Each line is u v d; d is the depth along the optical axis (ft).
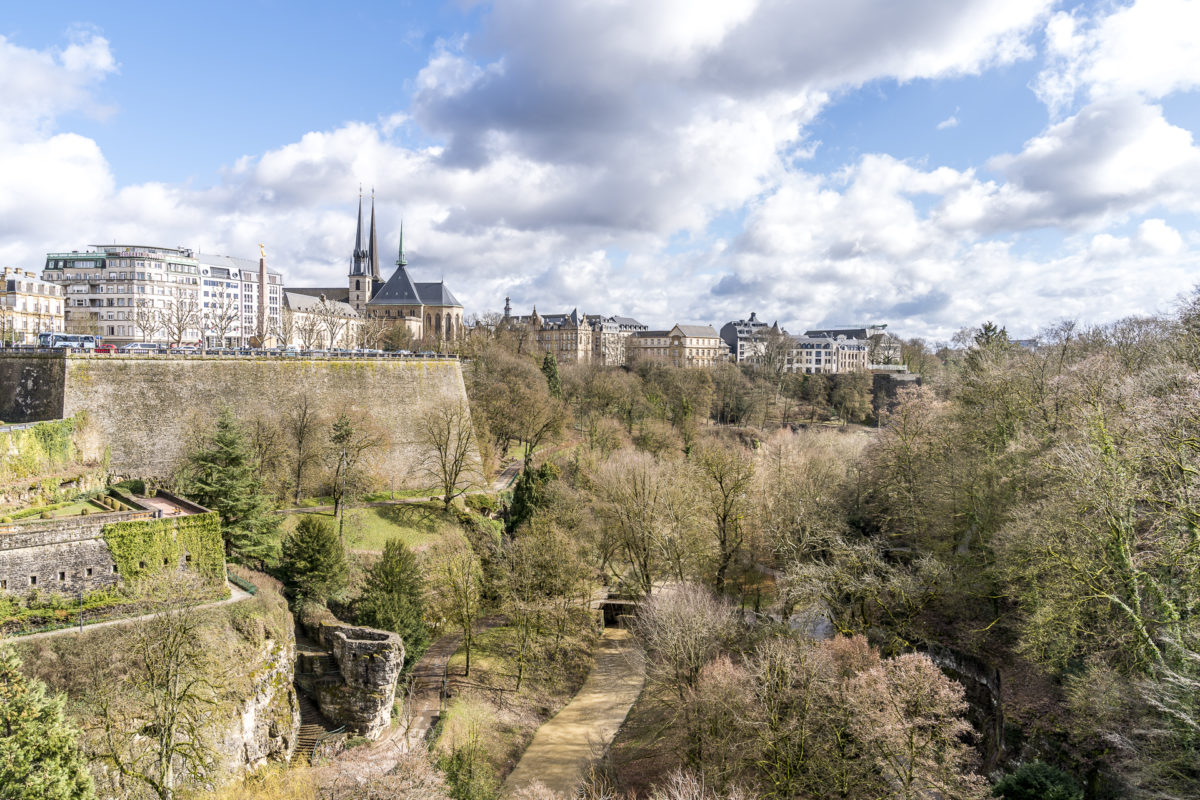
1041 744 130.72
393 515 263.08
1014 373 214.07
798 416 527.81
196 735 125.59
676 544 218.38
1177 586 122.01
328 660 170.40
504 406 374.84
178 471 225.15
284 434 260.42
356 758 147.13
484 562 244.83
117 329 538.47
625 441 392.68
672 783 132.46
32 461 194.70
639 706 184.55
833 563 194.49
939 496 193.67
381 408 305.32
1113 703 112.78
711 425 488.85
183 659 133.49
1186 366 147.02
